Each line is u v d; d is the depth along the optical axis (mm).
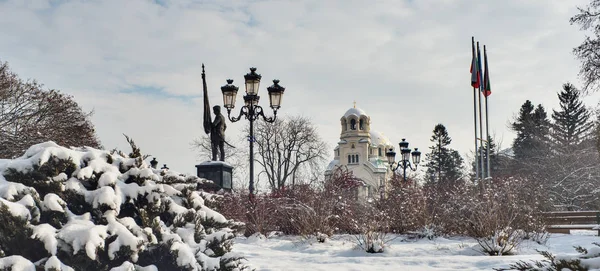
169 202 5609
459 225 15562
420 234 15469
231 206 15938
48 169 5043
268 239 15312
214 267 5355
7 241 4438
